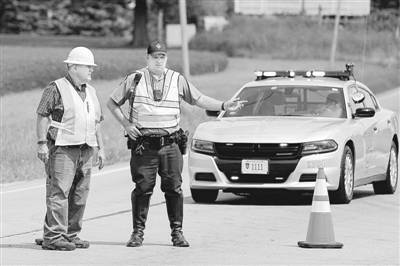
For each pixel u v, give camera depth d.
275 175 28.89
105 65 86.31
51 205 22.28
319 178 22.72
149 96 22.17
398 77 110.56
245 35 139.50
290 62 121.75
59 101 22.22
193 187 29.91
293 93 32.06
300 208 29.19
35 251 22.19
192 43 143.25
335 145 29.22
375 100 34.66
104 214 28.27
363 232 24.84
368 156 31.66
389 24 135.50
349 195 30.05
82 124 22.34
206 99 22.53
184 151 22.64
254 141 28.97
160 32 160.12
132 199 22.70
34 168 39.19
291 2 141.25
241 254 21.70
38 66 77.75
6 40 165.50
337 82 32.75
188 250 22.23
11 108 61.12
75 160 22.42
